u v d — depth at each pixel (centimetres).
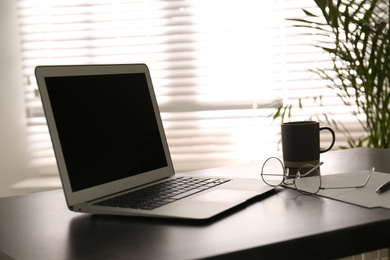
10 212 113
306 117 268
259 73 268
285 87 268
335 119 268
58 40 271
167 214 96
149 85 137
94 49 271
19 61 273
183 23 268
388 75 221
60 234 94
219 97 271
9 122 273
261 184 121
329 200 107
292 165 128
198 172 145
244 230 89
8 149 274
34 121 274
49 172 275
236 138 271
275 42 266
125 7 269
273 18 265
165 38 269
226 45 268
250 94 270
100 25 270
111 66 126
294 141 128
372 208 99
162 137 135
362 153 162
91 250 83
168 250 81
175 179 129
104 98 120
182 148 274
